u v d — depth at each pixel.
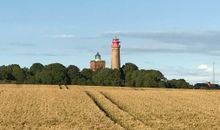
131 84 170.88
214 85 167.88
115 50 186.25
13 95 87.12
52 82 173.62
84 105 66.62
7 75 185.12
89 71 183.50
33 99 78.19
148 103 73.31
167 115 54.81
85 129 40.41
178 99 84.12
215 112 59.66
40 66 195.38
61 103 70.19
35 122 46.59
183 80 168.75
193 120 49.31
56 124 44.88
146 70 173.62
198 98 88.12
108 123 44.81
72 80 175.75
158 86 166.00
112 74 173.25
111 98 83.50
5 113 55.41
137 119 49.34
